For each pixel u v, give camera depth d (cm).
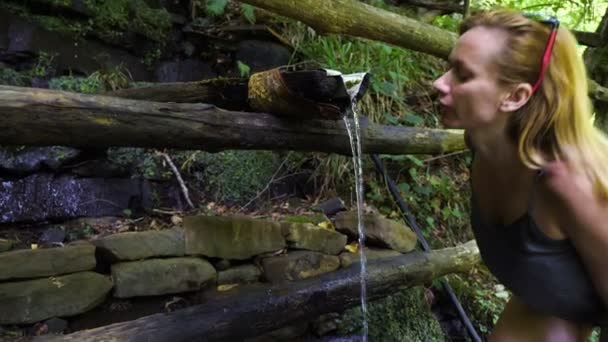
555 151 95
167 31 248
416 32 196
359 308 209
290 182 244
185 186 211
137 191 199
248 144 144
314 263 204
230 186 223
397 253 229
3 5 201
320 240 212
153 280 168
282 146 154
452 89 98
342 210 242
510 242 114
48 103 105
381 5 319
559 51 92
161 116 124
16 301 143
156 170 206
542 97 93
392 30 188
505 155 102
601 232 93
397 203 261
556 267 106
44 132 105
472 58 94
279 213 226
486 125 98
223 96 166
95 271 163
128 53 234
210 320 141
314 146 162
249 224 193
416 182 282
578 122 94
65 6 213
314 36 284
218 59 262
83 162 187
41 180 178
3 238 164
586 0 424
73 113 108
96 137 113
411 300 228
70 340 122
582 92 95
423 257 212
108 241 164
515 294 128
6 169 171
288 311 160
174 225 194
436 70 335
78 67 215
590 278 104
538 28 91
